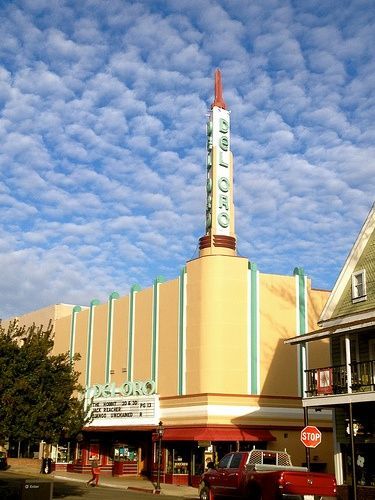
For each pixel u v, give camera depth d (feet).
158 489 104.94
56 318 176.45
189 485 117.29
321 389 88.58
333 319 92.68
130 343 144.15
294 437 123.54
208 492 78.89
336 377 91.97
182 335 127.95
